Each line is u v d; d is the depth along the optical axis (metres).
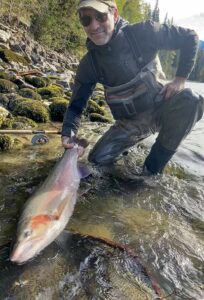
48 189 0.96
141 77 1.24
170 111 1.25
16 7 7.00
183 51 1.23
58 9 8.49
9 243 0.84
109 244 0.87
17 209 1.01
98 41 1.16
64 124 1.30
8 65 4.17
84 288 0.72
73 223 0.97
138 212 1.06
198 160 1.66
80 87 1.33
